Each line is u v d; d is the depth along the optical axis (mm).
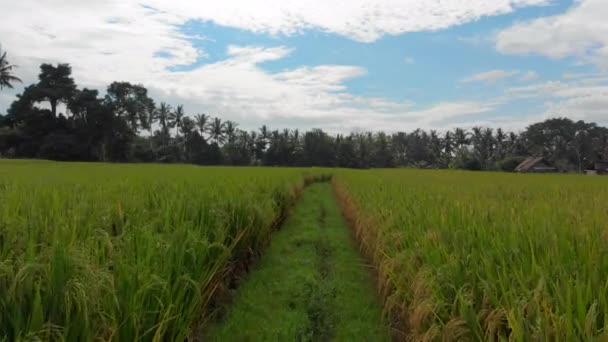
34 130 59750
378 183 14922
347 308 5340
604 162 68562
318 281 6332
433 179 19234
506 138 93062
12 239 3383
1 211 4414
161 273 3207
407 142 105312
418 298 3389
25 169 23094
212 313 4441
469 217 5039
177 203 5590
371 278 6398
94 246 3447
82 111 63469
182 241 3938
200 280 3812
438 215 5285
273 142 90062
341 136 92062
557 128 89438
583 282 2514
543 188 12312
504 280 2795
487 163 74875
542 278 2531
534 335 2137
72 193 7215
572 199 8195
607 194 9781
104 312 2486
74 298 2436
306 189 24312
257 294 5758
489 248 3598
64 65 62938
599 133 88938
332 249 8617
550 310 2213
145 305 2895
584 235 3863
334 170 40406
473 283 2961
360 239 8180
